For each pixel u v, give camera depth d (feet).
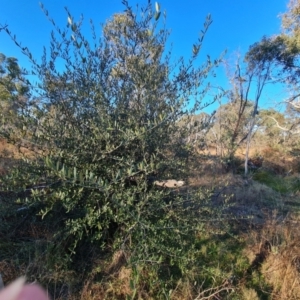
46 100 8.36
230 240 10.70
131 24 8.39
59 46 8.23
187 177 9.73
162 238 7.99
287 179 26.94
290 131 41.32
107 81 8.73
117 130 7.80
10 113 8.06
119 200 7.43
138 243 7.76
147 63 8.50
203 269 8.50
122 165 7.67
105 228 8.36
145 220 7.74
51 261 7.54
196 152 9.32
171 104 8.18
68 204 7.68
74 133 8.23
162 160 8.01
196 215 9.31
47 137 7.96
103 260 8.43
